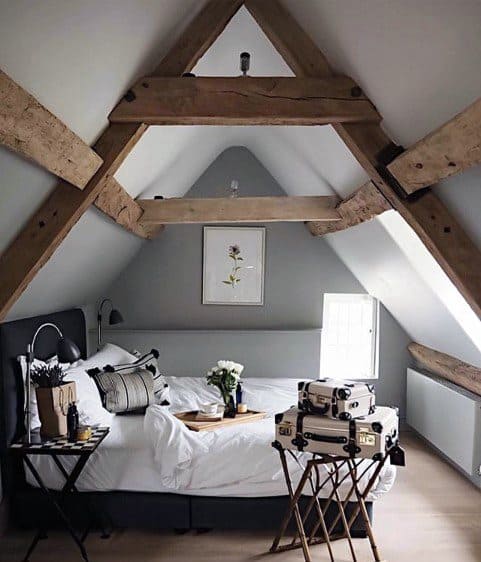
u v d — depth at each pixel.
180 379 5.45
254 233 6.29
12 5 1.65
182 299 6.28
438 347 5.45
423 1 1.99
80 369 4.24
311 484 3.35
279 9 2.99
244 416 4.23
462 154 2.17
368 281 5.89
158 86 2.91
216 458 3.58
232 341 6.15
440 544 3.63
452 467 5.07
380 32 2.36
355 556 3.39
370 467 3.46
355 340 6.47
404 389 6.33
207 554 3.46
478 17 1.87
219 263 6.29
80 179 2.81
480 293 2.83
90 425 3.69
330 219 4.80
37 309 4.19
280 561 3.39
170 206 4.78
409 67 2.40
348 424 3.12
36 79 2.06
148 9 2.38
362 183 4.00
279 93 2.94
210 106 2.93
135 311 6.23
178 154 4.79
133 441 3.64
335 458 3.21
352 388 3.20
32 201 2.80
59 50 2.04
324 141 3.96
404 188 2.86
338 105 2.95
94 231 3.98
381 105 2.85
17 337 3.68
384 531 3.79
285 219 4.81
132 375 4.41
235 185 5.59
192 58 2.97
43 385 3.41
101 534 3.69
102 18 2.11
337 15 2.52
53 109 2.34
